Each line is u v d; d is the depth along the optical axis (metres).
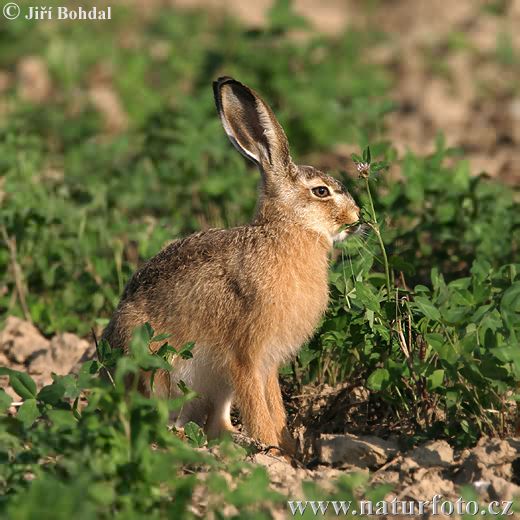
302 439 10.42
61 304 13.70
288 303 10.62
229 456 8.78
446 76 24.22
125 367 8.14
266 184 11.23
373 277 11.07
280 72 21.34
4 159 16.34
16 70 23.69
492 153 20.84
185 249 11.02
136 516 7.44
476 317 9.85
